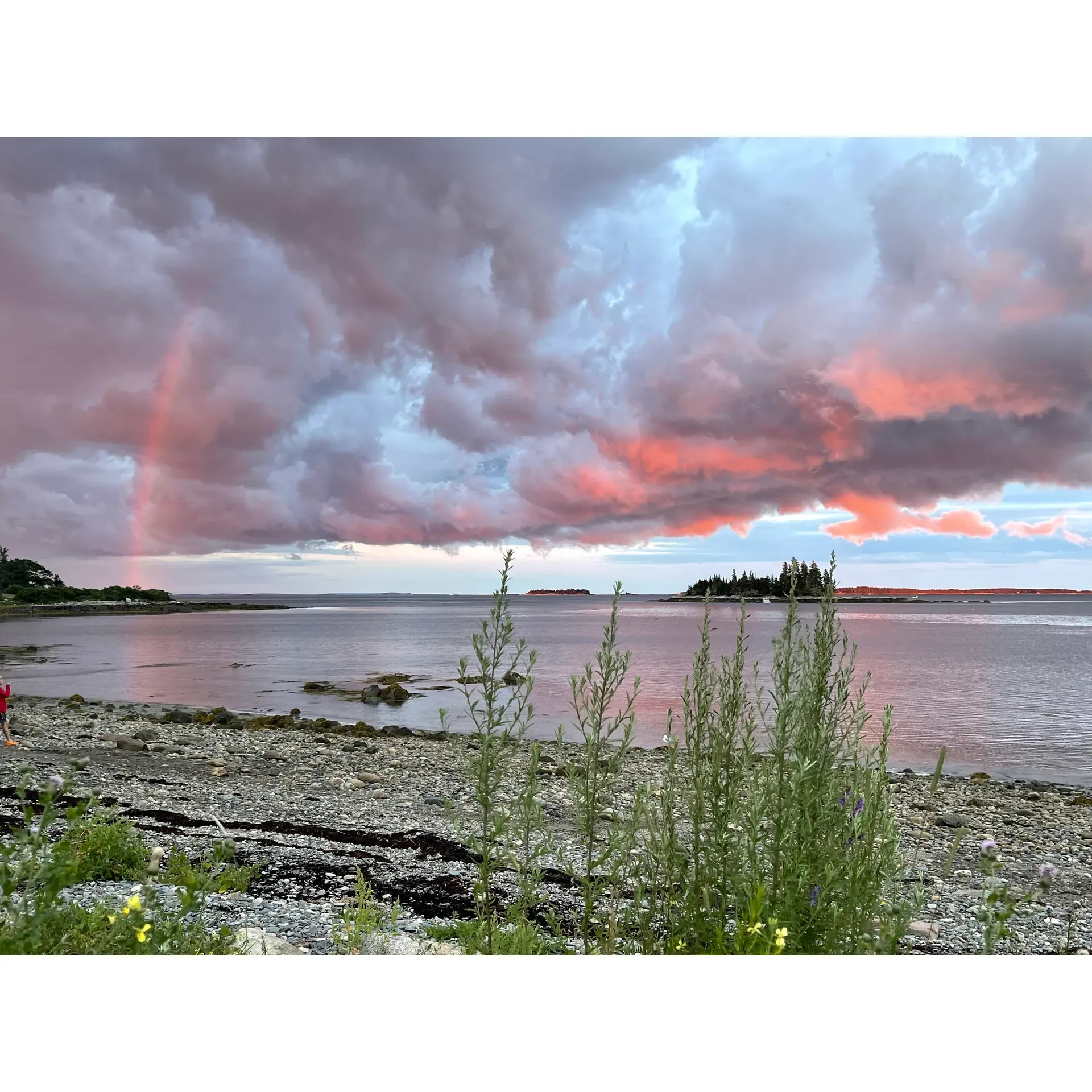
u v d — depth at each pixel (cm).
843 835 473
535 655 495
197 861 868
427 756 2134
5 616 17712
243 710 3378
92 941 454
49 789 439
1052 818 1578
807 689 488
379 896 797
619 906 612
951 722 3009
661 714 2991
